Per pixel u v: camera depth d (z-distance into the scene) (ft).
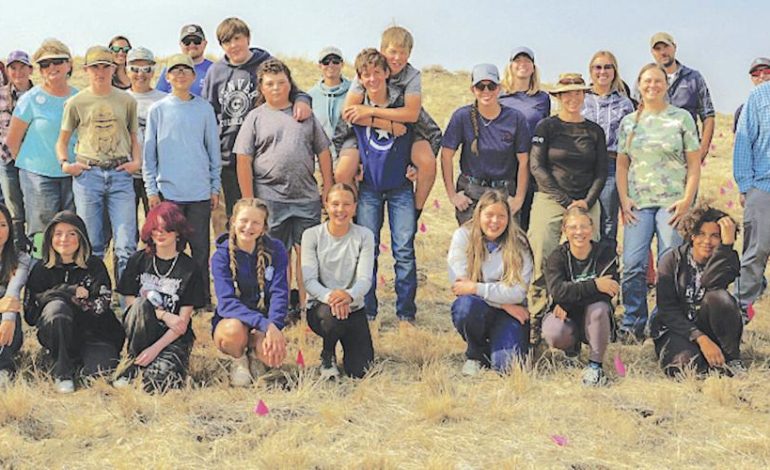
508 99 25.77
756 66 29.73
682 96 28.25
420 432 17.04
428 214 43.68
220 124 25.55
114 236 24.32
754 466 15.85
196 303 19.97
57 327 19.04
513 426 17.57
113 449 16.19
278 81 23.61
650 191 23.40
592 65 25.80
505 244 20.75
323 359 20.43
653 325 21.61
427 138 24.85
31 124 24.71
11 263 19.83
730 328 20.47
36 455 15.83
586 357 21.98
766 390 19.65
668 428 17.54
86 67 23.72
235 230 19.61
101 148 23.91
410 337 23.63
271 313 19.71
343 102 27.17
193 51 27.68
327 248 20.71
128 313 19.22
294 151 23.68
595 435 17.20
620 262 33.58
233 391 18.99
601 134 23.36
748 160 23.95
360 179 24.56
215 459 15.84
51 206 24.91
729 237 20.54
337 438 16.87
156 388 18.83
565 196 23.29
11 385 18.85
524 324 20.98
